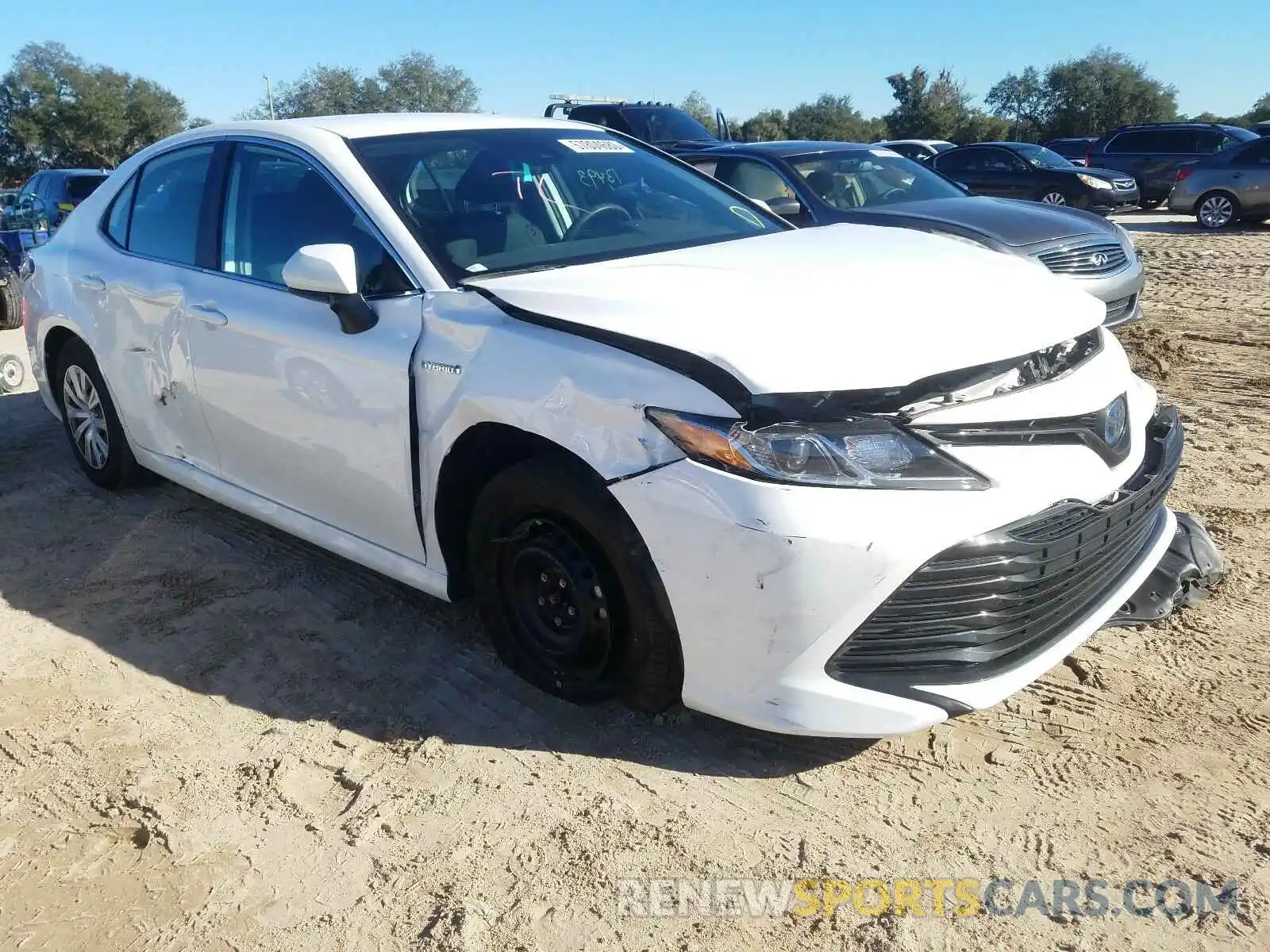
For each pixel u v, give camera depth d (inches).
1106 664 119.6
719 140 554.6
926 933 83.3
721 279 109.7
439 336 113.3
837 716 93.9
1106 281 264.4
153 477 189.6
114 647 134.0
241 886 91.9
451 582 120.3
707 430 91.8
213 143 152.6
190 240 151.6
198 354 144.3
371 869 93.1
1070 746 105.7
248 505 147.7
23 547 166.1
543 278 113.9
